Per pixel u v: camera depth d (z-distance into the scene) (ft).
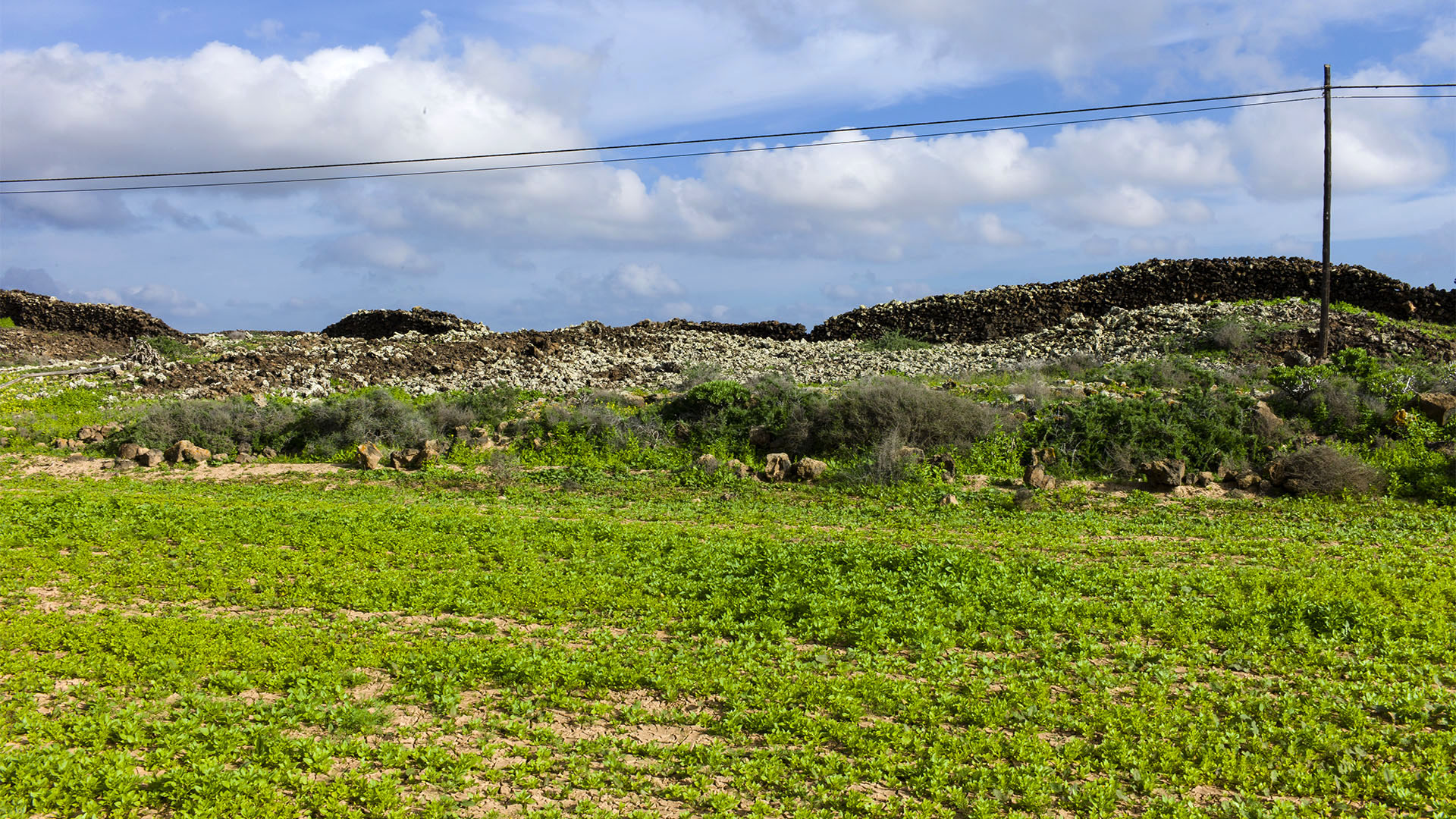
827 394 84.23
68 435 91.04
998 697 26.96
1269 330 111.55
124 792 20.56
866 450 72.13
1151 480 63.10
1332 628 32.22
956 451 70.74
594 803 21.34
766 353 138.21
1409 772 22.18
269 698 26.73
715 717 26.22
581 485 68.23
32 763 21.43
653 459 76.23
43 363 141.08
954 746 23.73
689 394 83.61
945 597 36.96
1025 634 33.19
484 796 21.42
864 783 22.26
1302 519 53.67
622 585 38.70
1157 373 91.50
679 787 21.71
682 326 170.91
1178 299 142.20
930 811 20.71
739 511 58.75
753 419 79.87
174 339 160.45
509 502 62.85
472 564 42.29
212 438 83.15
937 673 28.86
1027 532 51.29
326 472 75.36
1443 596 35.99
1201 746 23.36
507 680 28.17
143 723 24.30
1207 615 34.12
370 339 166.40
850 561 41.81
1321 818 20.36
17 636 30.32
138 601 36.01
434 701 26.63
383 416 86.33
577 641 32.40
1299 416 73.15
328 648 30.09
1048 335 131.23
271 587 37.65
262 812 20.04
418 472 73.82
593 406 86.79
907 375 107.86
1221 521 53.52
